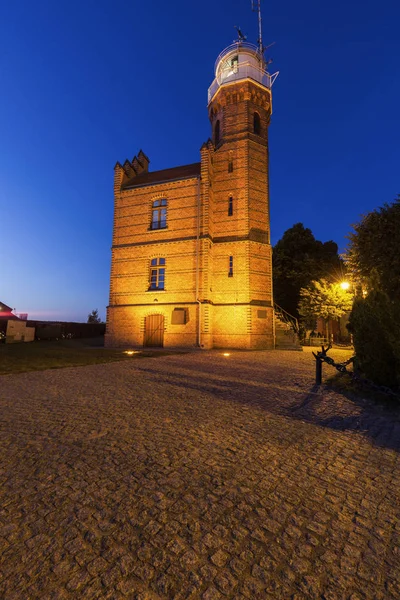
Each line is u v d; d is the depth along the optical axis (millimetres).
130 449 3928
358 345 7266
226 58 25672
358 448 4047
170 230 21953
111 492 2953
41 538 2336
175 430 4598
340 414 5480
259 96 23797
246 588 1924
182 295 21000
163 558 2152
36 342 24141
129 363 12078
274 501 2840
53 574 2008
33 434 4406
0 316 30312
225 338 20719
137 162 26281
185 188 21984
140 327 21547
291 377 8984
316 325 26453
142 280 22172
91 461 3592
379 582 1967
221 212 22375
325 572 2051
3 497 2863
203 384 7934
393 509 2738
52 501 2805
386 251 10219
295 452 3908
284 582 1970
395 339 6223
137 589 1906
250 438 4336
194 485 3092
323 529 2465
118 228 23375
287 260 32000
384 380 6750
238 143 22875
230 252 21672
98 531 2412
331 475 3342
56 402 6117
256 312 20844
